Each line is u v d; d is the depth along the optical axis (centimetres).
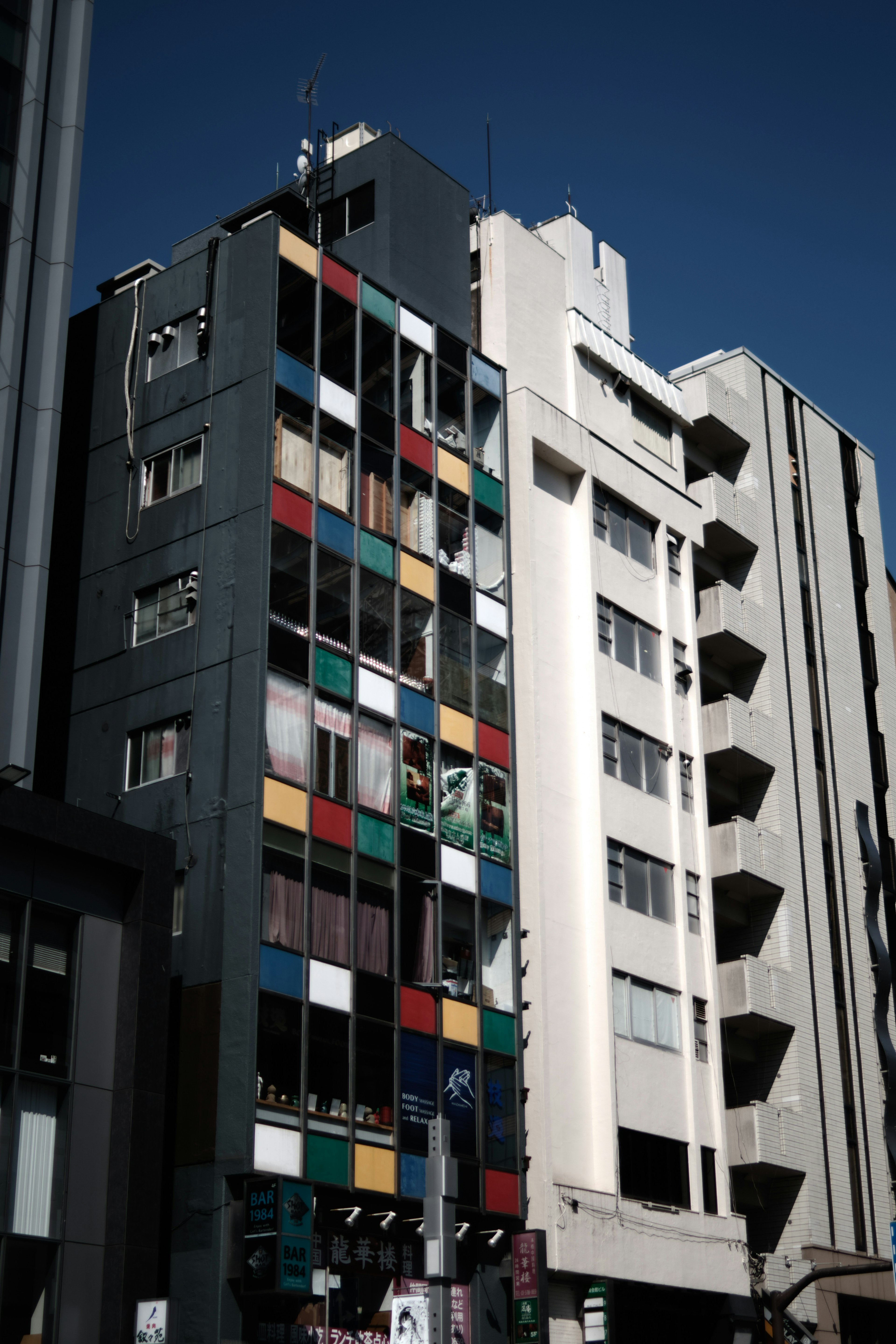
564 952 3800
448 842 3550
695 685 4553
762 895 4862
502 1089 3478
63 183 3619
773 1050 4712
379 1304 3091
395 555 3650
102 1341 2688
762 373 5603
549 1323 3431
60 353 3481
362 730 3422
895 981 5319
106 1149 2808
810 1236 4472
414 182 4194
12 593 3269
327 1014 3131
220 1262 2855
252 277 3606
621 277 4944
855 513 6022
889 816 5603
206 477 3522
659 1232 3750
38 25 3666
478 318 4434
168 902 3012
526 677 3938
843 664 5566
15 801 2797
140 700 3444
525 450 4125
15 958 2761
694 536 4728
